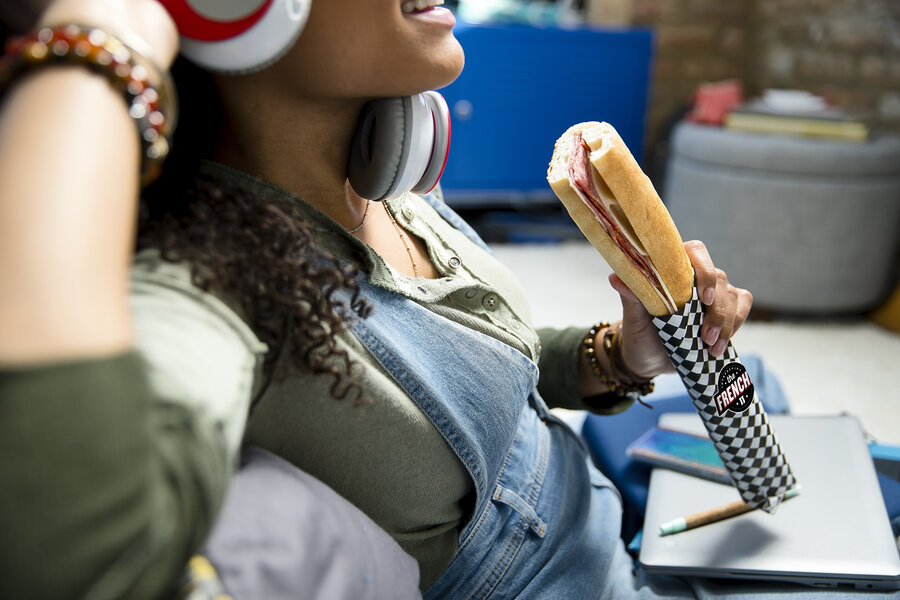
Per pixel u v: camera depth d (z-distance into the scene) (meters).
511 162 3.44
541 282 3.08
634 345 0.88
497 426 0.69
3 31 0.50
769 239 2.68
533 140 3.44
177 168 0.57
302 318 0.55
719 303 0.78
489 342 0.70
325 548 0.52
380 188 0.66
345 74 0.60
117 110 0.40
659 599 0.82
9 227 0.35
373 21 0.58
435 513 0.68
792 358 2.51
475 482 0.67
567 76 3.40
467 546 0.75
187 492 0.40
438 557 0.71
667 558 0.84
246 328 0.50
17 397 0.34
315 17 0.57
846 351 2.58
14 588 0.34
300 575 0.50
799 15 3.56
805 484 0.94
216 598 0.46
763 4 3.79
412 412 0.62
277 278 0.53
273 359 0.56
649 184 0.69
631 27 3.73
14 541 0.34
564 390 1.00
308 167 0.67
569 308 2.83
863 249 2.67
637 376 0.94
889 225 2.71
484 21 3.37
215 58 0.52
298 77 0.60
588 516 0.87
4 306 0.34
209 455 0.41
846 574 0.80
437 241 0.80
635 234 0.71
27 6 0.47
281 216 0.55
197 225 0.52
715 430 0.82
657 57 3.82
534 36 3.31
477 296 0.74
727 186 2.71
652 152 3.94
